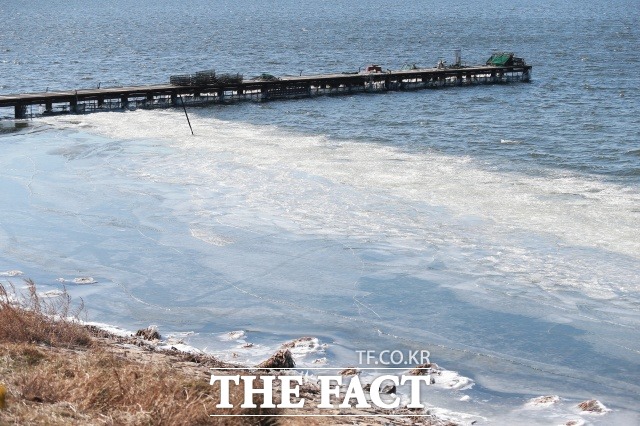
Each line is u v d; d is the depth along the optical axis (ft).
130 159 130.41
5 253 84.33
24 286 73.82
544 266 78.23
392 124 174.60
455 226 91.40
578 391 54.19
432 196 104.42
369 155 133.08
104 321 66.23
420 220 93.91
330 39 523.70
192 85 212.43
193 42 500.74
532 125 172.86
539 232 88.33
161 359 50.75
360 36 552.82
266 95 221.66
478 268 78.28
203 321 66.64
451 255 82.07
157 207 101.50
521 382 55.47
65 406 37.50
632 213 94.89
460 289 73.31
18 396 37.58
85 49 444.96
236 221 94.89
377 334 63.72
